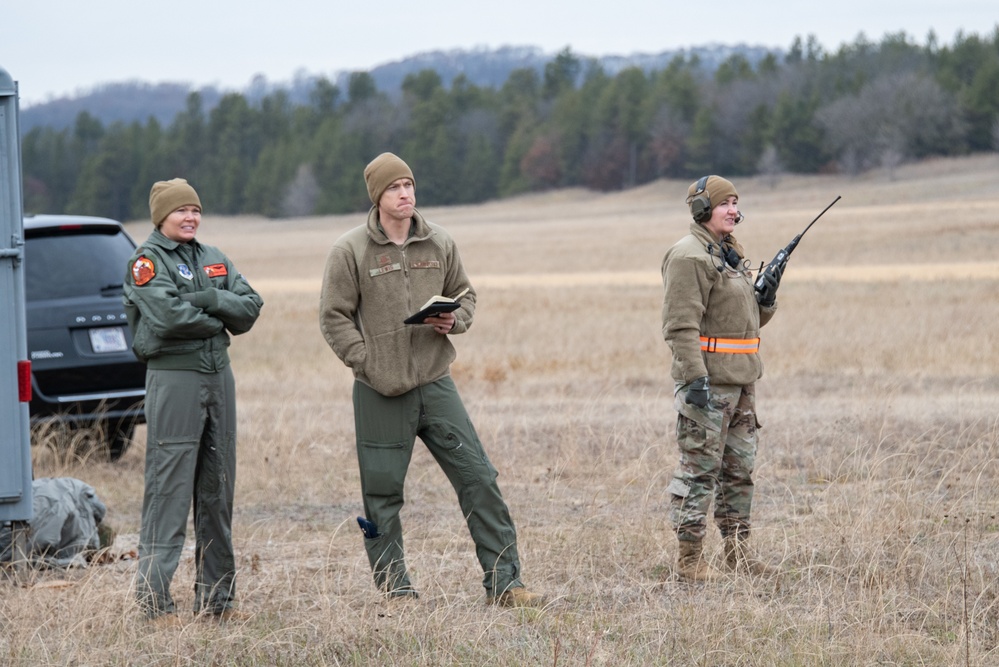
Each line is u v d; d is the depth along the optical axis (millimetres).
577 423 23719
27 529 14695
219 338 12445
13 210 14148
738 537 14062
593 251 127125
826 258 98750
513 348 44094
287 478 20422
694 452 13648
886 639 11172
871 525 14422
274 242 195125
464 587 13523
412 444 13039
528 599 12648
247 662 11117
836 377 32281
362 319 12906
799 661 10703
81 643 11445
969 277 72438
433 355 12938
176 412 12156
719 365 13680
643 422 23203
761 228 132375
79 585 13406
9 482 14188
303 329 57469
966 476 17828
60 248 22344
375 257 12820
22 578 14156
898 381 30141
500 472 20078
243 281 12852
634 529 15320
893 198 187750
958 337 39750
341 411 28344
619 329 50312
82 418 21891
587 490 18531
